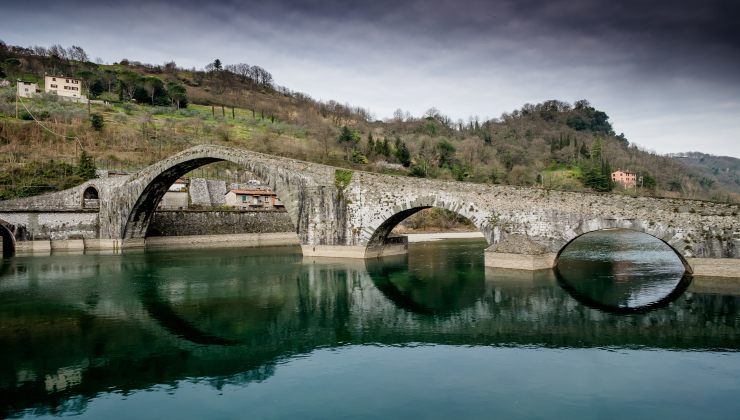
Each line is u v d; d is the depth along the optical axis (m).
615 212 40.81
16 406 17.89
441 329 27.19
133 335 26.31
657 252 61.81
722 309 30.45
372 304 33.47
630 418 16.53
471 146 155.38
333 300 34.78
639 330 26.55
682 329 26.62
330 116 193.62
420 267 49.75
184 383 19.84
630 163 158.88
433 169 128.50
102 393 18.98
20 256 61.38
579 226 42.16
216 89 197.38
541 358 22.39
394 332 26.73
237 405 17.78
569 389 18.91
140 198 66.44
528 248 43.81
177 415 17.03
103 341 25.34
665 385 19.25
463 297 35.16
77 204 73.75
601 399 18.02
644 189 135.00
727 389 18.86
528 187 44.62
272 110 179.75
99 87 149.38
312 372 20.92
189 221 79.12
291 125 156.88
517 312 30.73
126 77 157.00
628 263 51.00
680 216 38.47
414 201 49.59
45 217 67.19
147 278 44.16
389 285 40.16
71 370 21.31
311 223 55.81
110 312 31.31
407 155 128.12
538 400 17.92
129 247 69.94
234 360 22.50
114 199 69.38
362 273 46.00
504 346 24.16
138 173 66.12
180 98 159.75
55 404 18.00
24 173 80.12
